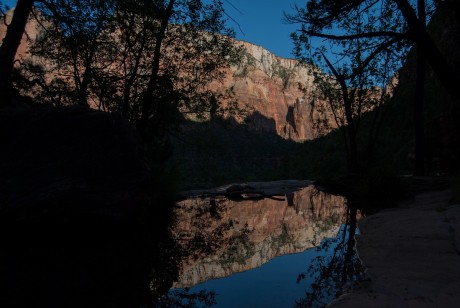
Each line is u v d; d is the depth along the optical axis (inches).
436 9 596.7
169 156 745.0
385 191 475.5
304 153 2869.1
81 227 340.5
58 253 256.1
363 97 908.0
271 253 263.6
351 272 181.0
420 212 320.8
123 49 629.0
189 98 656.4
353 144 886.4
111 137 381.4
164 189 596.1
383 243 223.3
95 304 156.2
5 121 363.6
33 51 637.3
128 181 373.1
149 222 416.8
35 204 326.6
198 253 270.8
